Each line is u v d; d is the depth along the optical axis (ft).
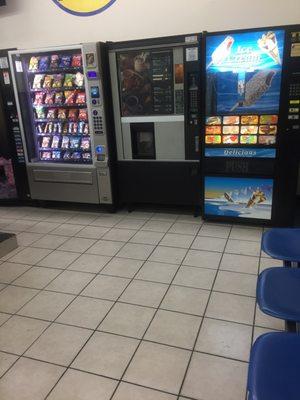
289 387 3.37
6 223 13.41
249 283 8.53
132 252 10.47
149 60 11.57
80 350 6.63
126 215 13.61
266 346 3.84
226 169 11.43
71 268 9.72
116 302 8.07
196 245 10.70
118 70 12.06
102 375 6.02
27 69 13.48
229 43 10.16
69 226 12.80
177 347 6.57
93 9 13.51
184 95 11.47
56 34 14.38
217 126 11.04
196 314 7.49
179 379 5.85
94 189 13.52
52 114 13.71
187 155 12.16
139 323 7.30
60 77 13.21
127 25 13.37
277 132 10.48
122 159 13.10
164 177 12.73
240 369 5.98
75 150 13.87
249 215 11.72
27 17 14.48
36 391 5.77
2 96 13.47
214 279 8.79
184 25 12.73
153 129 12.30
